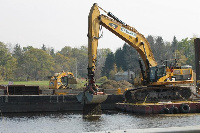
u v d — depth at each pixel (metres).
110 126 34.19
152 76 51.81
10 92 59.78
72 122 37.88
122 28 49.72
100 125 35.00
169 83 51.72
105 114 47.12
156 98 51.59
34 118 43.06
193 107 48.56
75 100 55.25
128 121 38.38
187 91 52.56
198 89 64.12
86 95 41.19
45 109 53.75
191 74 53.16
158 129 8.84
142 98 51.59
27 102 52.97
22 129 32.69
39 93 64.25
